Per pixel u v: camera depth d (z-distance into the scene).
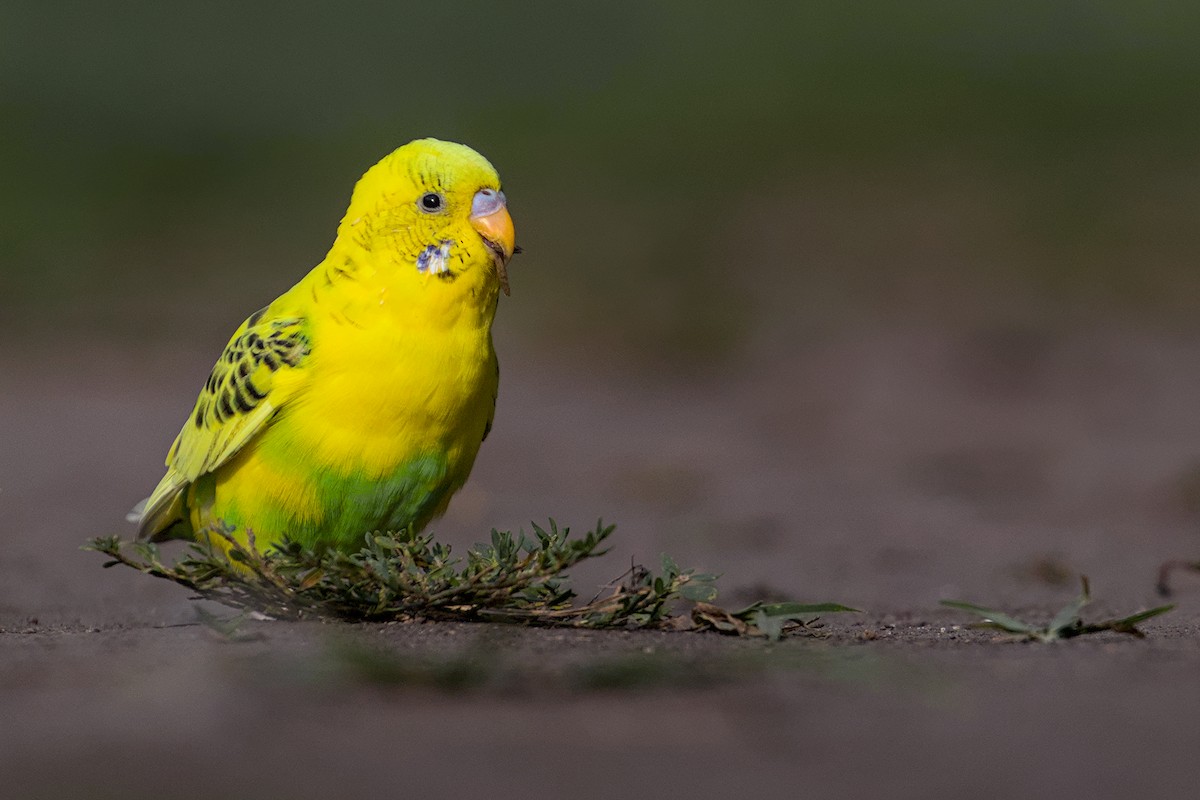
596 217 26.06
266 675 5.59
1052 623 6.87
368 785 4.35
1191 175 25.81
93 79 33.16
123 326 22.78
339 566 7.01
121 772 4.48
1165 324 19.83
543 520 12.80
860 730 4.93
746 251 24.19
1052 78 30.95
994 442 15.70
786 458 15.76
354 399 7.61
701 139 29.45
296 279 24.61
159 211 27.34
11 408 18.55
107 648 6.30
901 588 9.87
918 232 24.20
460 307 7.74
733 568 10.70
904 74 31.70
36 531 12.06
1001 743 4.78
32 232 26.00
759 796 4.29
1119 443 15.26
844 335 20.08
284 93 33.44
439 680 5.52
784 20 35.44
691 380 20.59
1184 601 9.09
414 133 30.95
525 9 37.44
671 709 5.17
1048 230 23.86
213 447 7.85
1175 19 33.75
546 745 4.75
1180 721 5.01
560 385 20.56
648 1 36.78
